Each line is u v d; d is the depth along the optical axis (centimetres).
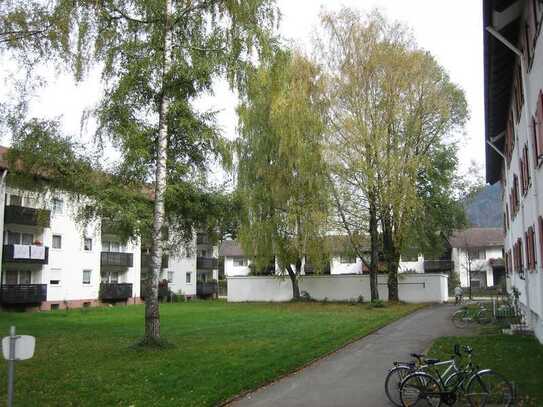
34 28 1394
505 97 1961
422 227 3559
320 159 3184
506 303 2456
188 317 2664
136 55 1438
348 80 3127
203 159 1563
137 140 1416
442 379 816
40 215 1709
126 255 4656
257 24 1461
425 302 3684
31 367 1222
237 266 7669
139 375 1101
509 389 796
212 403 881
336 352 1424
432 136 3347
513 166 2194
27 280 3806
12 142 1535
